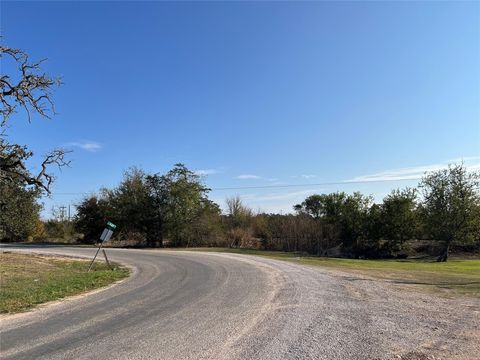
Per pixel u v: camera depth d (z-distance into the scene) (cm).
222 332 901
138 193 5225
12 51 2362
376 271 2361
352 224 4697
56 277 2044
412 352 753
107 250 4328
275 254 3925
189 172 5250
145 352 758
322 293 1458
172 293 1507
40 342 844
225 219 5766
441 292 1539
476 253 4712
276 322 993
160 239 5272
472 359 720
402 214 4531
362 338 843
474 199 4288
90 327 975
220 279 1881
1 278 1995
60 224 7000
